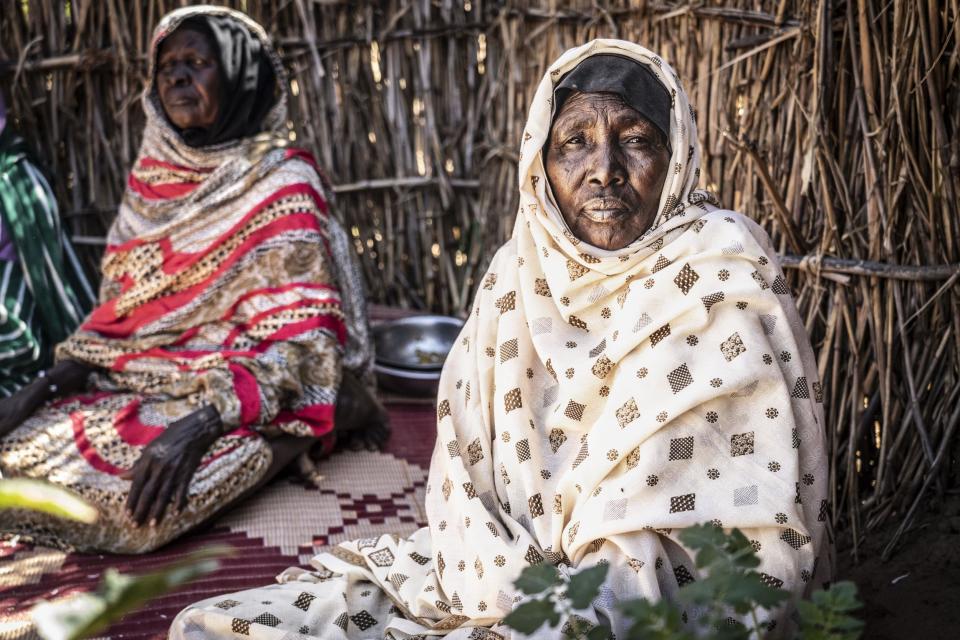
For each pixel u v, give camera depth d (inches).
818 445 70.1
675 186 73.3
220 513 110.7
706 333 70.3
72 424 112.5
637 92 72.9
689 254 71.6
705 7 115.8
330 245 130.2
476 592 70.1
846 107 99.2
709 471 68.2
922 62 92.5
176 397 117.0
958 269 92.4
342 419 127.6
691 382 68.9
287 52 174.2
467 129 175.3
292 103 176.6
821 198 101.3
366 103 176.2
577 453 73.9
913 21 91.8
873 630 84.0
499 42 168.1
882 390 98.3
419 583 76.3
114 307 127.0
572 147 73.8
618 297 74.9
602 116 72.6
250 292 122.9
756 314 70.2
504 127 168.2
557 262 75.4
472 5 170.1
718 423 68.8
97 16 165.3
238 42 130.6
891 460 98.8
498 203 171.0
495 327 79.6
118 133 169.0
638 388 69.8
